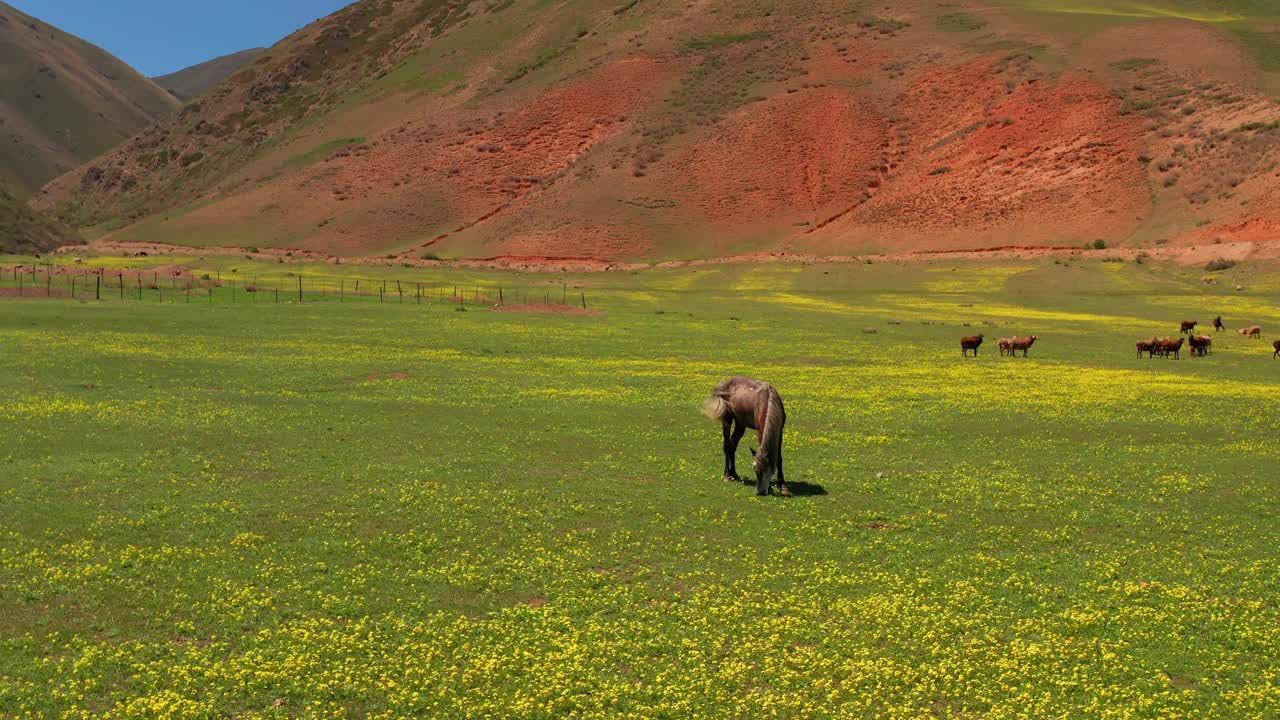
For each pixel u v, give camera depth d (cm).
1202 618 1581
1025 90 17462
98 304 7169
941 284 11462
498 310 8025
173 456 2617
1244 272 10962
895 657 1425
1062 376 4744
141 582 1650
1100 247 13038
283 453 2712
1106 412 3644
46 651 1374
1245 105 15212
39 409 3189
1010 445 3045
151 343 5238
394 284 10812
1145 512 2238
